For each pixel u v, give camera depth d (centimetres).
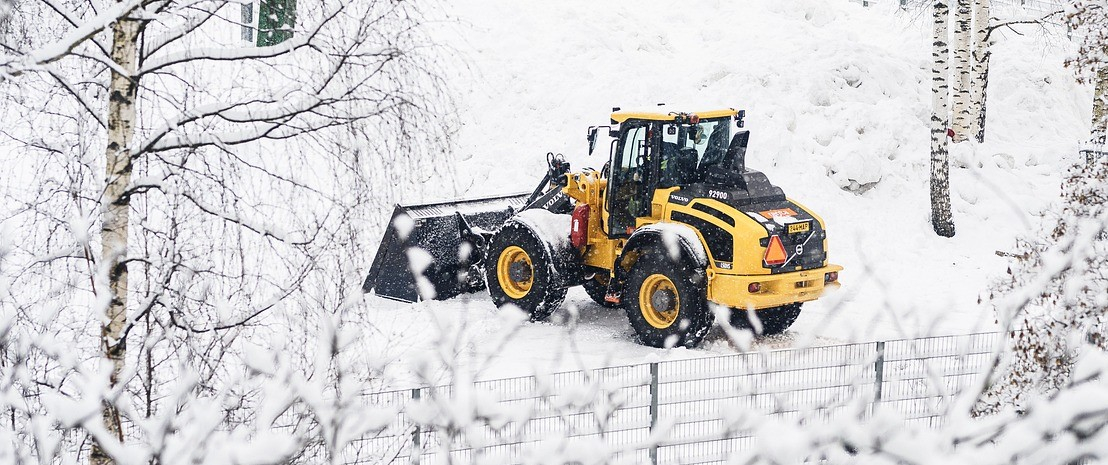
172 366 1071
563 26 3528
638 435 1395
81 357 1051
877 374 1489
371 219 1161
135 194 1103
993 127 3453
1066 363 1189
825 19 3925
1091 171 1420
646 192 2073
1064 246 1085
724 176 2012
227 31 1359
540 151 3091
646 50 3534
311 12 1177
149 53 1094
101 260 1018
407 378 1458
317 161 1422
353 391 704
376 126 1173
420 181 1248
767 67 3353
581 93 3244
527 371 1805
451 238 2306
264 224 1065
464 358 1855
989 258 2764
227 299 1061
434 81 1238
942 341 1698
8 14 1039
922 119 3362
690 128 2044
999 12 4175
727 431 626
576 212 2120
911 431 493
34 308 1017
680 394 1414
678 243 1933
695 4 3847
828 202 2922
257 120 1077
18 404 757
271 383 690
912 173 3080
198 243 1076
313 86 1130
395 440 1175
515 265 2186
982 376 592
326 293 1059
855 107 3212
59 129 1099
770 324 2059
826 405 692
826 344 2008
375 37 1163
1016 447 458
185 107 1090
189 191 1075
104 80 1147
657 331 1981
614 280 2111
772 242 1905
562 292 2122
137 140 1152
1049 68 3734
